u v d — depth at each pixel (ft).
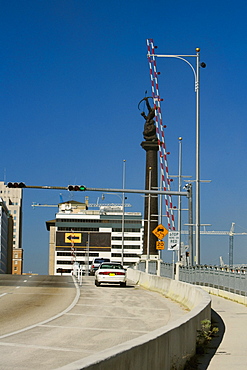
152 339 27.17
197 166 128.47
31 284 136.36
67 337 47.44
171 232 108.99
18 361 34.88
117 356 21.90
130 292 114.01
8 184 121.19
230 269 100.37
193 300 76.38
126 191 123.03
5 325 55.47
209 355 42.75
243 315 70.54
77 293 107.55
